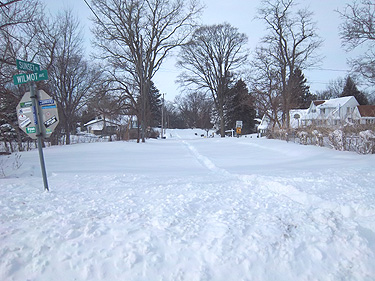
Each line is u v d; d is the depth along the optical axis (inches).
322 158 451.5
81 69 1205.7
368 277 118.5
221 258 125.0
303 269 123.0
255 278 119.3
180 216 157.6
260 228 143.8
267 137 1071.6
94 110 1083.3
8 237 137.4
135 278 117.3
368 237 137.9
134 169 396.2
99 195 207.0
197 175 319.0
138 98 1102.4
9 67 634.8
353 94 2326.5
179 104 4355.3
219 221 151.0
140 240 134.0
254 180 262.8
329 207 168.6
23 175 344.5
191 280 116.4
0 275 117.3
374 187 206.1
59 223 149.9
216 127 2832.2
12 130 831.7
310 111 2030.0
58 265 122.4
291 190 208.2
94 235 138.0
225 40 1663.4
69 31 997.8
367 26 649.6
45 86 807.1
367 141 465.4
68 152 626.2
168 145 954.7
